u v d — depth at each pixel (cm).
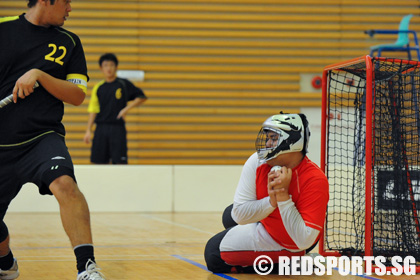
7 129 534
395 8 2336
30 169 529
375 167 762
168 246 942
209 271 682
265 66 2291
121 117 1744
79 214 503
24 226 1289
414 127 772
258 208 607
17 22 554
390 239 760
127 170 1730
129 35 2253
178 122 2248
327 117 842
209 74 2272
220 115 2266
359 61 709
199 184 1762
